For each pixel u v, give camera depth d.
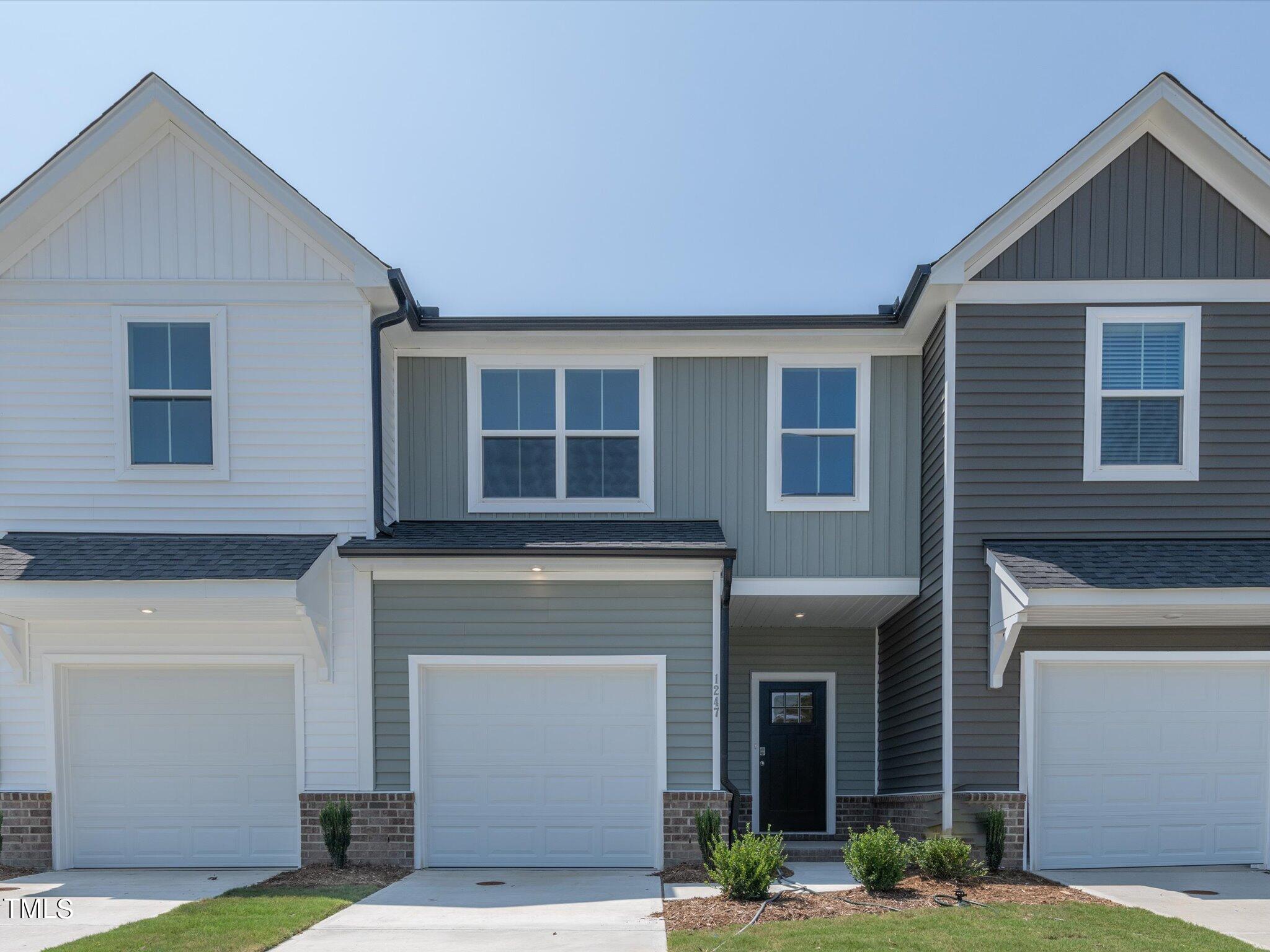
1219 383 9.46
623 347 10.60
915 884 8.11
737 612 11.70
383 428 10.03
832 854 10.52
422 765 9.51
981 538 9.36
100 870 9.38
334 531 9.63
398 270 9.49
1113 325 9.55
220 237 9.67
